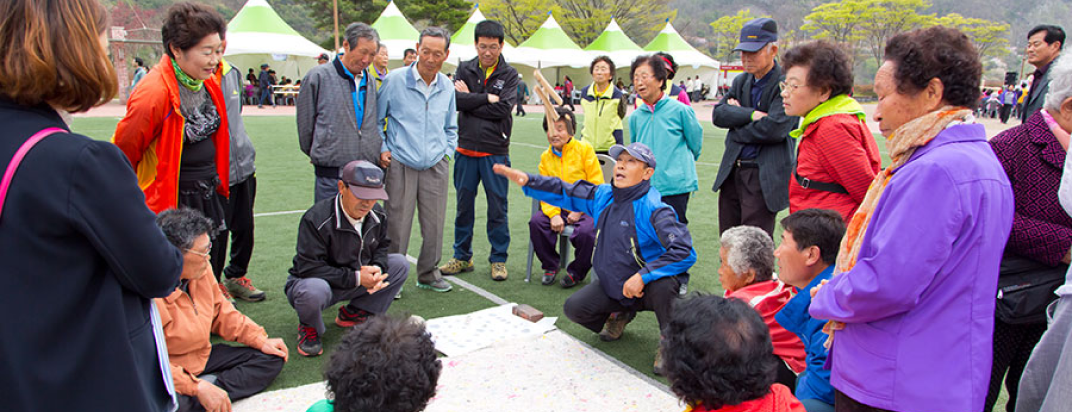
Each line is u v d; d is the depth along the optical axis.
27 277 1.22
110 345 1.32
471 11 41.72
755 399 1.64
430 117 4.20
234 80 3.92
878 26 50.53
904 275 1.58
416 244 5.80
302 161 10.66
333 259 3.46
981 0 86.94
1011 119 27.20
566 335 3.65
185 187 3.46
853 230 1.87
